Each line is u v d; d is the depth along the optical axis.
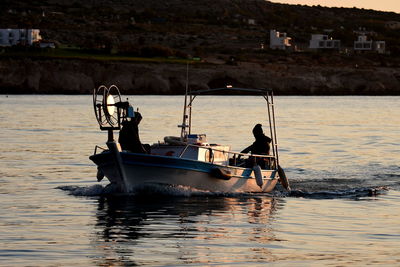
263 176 46.78
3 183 48.22
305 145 79.06
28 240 31.61
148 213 38.50
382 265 28.11
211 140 80.62
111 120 44.00
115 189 44.41
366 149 75.69
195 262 28.34
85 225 35.09
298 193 46.47
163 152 45.41
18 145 74.31
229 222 36.38
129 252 29.80
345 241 32.06
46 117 121.88
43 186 47.25
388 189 48.34
